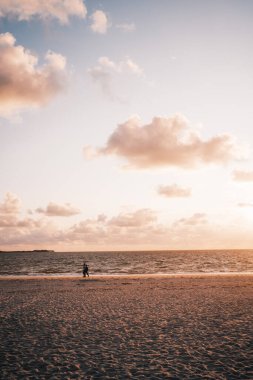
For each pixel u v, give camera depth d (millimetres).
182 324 12961
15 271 55969
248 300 18578
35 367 8398
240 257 130250
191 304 17359
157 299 19078
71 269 59750
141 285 26531
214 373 7906
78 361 8836
